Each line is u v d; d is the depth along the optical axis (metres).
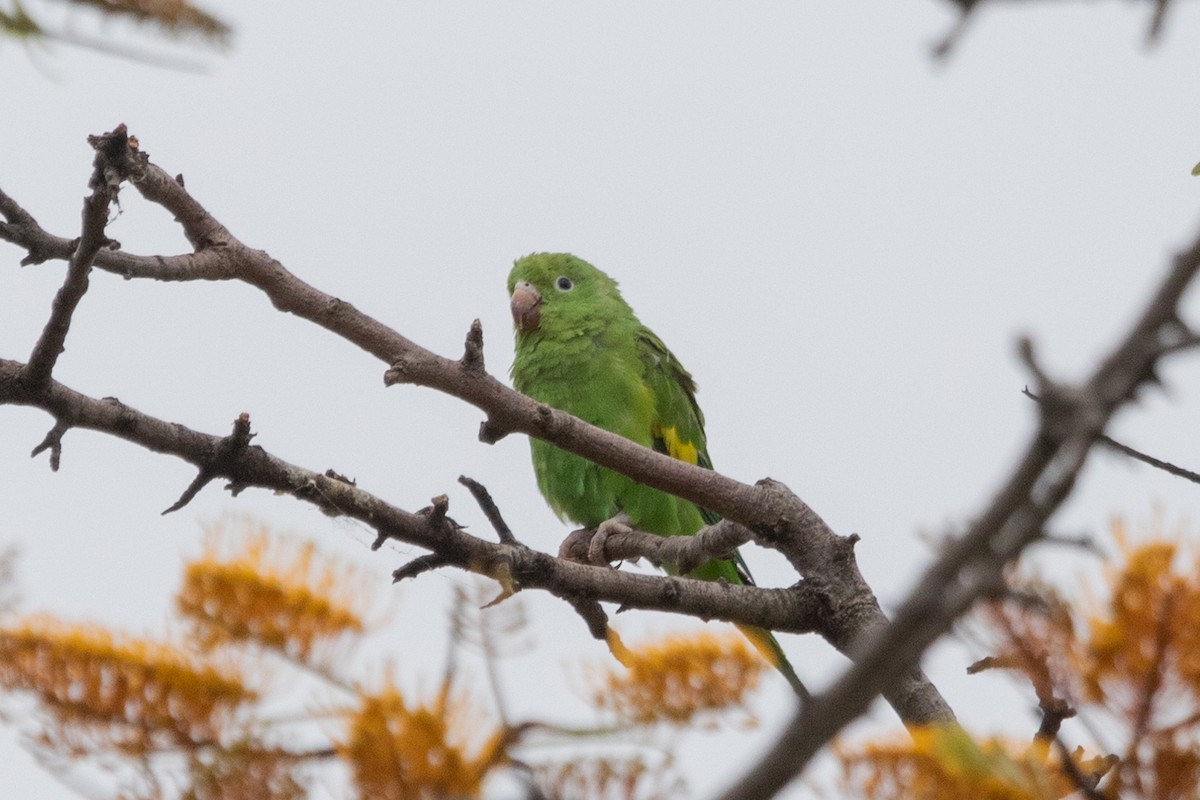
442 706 4.16
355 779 4.09
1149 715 3.90
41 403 6.18
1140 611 3.90
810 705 2.94
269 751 4.36
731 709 4.45
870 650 2.90
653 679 4.41
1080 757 4.32
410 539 6.81
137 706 4.43
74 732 4.46
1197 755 3.85
